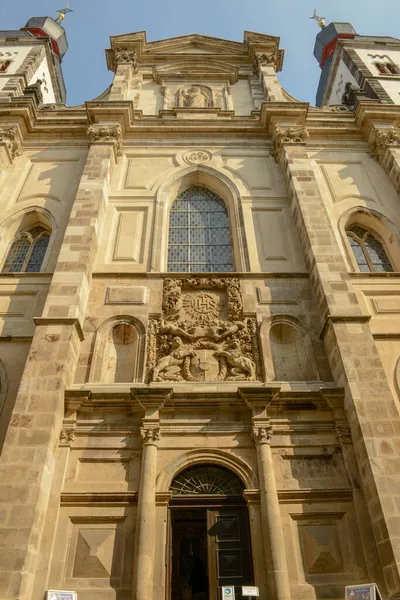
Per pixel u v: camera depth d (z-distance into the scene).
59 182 18.58
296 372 12.98
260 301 14.38
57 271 13.77
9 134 19.41
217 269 16.62
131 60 25.72
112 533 9.92
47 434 10.28
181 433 11.33
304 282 14.92
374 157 20.45
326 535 10.01
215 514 10.47
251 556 9.91
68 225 15.28
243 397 11.58
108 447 11.05
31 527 8.99
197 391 11.95
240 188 18.58
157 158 19.94
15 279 14.78
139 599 8.84
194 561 10.63
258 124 21.50
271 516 9.95
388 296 14.84
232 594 9.01
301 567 9.62
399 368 12.77
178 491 10.73
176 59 26.62
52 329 12.16
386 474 9.91
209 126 21.16
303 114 20.80
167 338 13.46
